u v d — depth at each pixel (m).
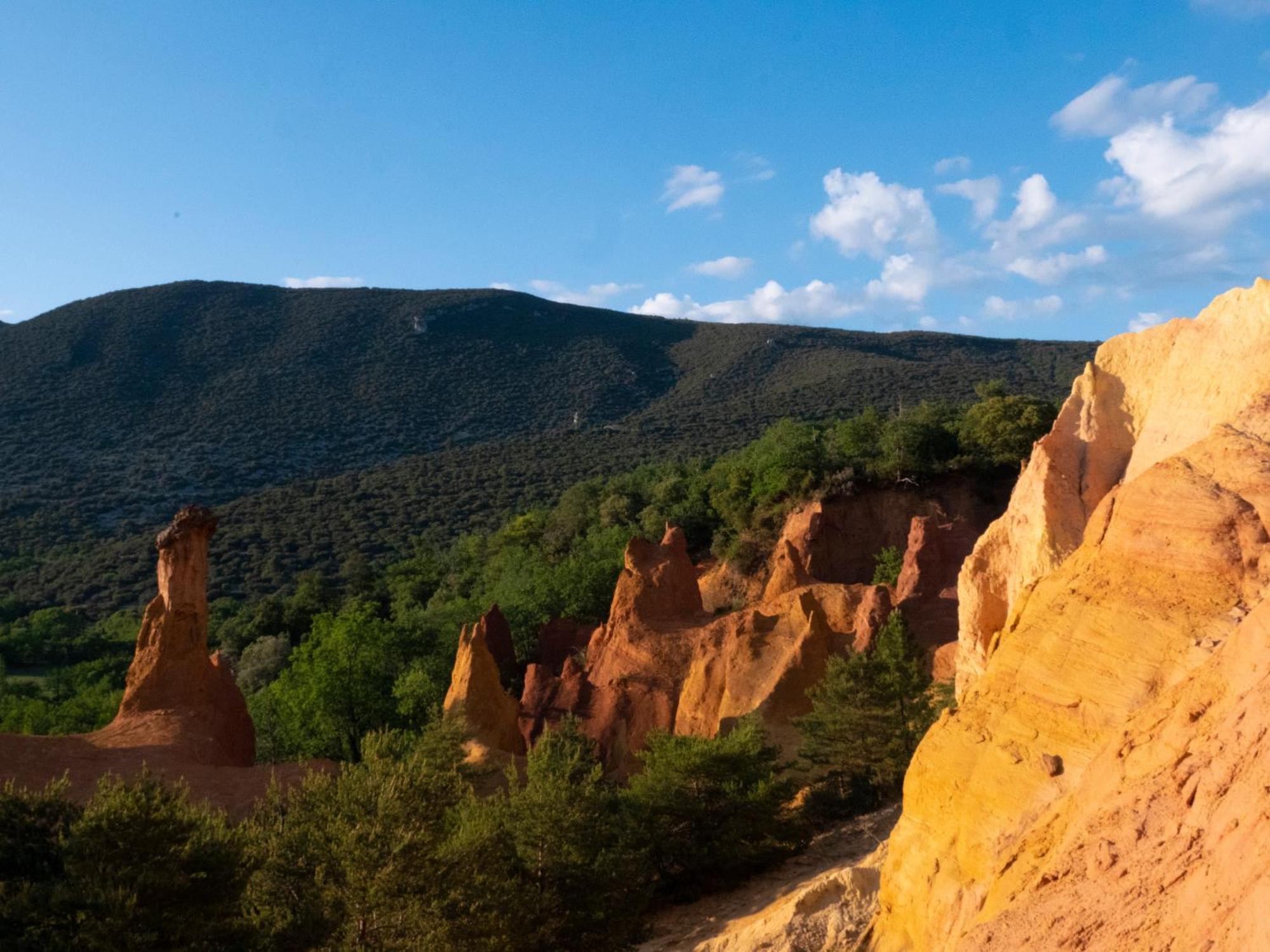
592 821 26.25
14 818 20.66
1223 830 9.67
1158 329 19.92
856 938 19.88
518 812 26.42
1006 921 12.15
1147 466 18.22
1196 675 12.19
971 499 79.81
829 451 87.75
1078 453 19.91
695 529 97.62
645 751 38.75
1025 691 15.32
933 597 49.81
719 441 157.75
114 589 116.31
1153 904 10.10
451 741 36.06
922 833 16.39
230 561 125.88
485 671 43.62
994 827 14.56
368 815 22.30
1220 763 10.43
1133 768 12.19
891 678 35.03
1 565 125.94
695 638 47.03
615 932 25.45
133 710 38.09
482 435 191.62
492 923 21.98
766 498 86.38
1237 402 16.62
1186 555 14.09
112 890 17.62
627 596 50.56
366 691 56.19
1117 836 11.48
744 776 31.02
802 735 38.62
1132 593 14.53
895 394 169.00
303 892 22.22
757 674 42.53
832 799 34.31
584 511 112.19
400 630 65.06
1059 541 19.11
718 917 27.33
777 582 54.75
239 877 19.97
